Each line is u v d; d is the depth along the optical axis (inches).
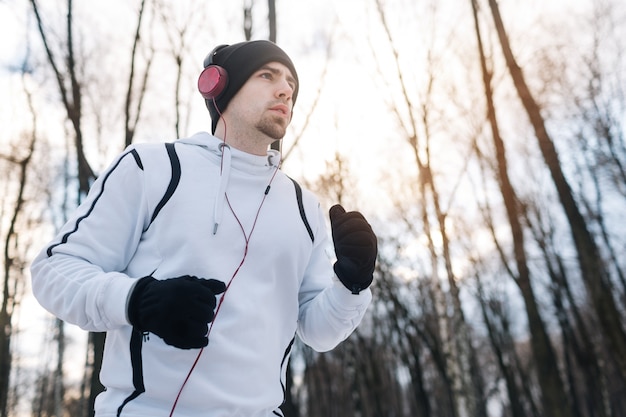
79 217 41.8
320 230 54.6
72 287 37.0
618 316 275.3
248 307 41.9
